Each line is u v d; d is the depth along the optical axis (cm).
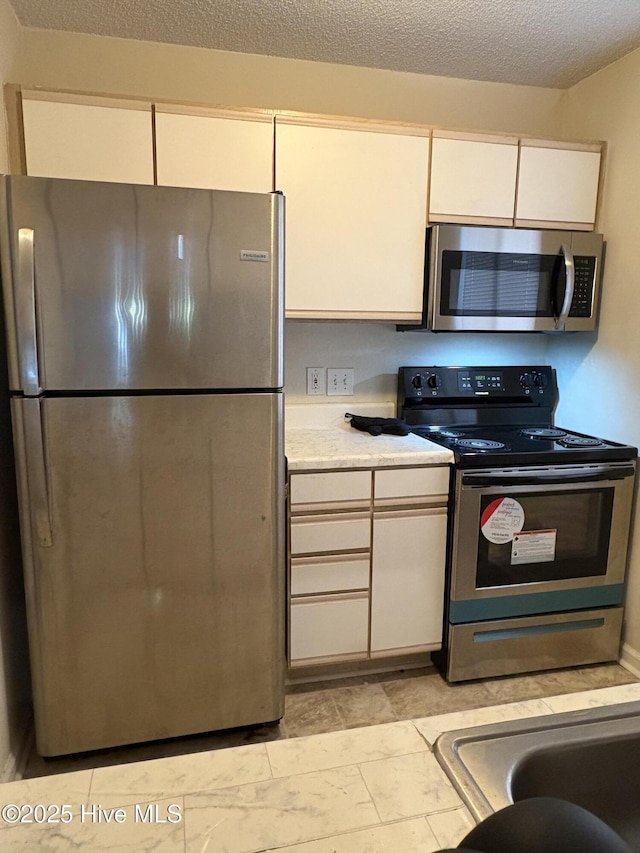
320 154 202
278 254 162
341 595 207
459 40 212
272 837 62
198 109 189
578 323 234
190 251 155
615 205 226
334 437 231
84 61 211
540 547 215
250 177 197
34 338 147
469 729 79
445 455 205
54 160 181
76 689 168
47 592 161
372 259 213
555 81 247
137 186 150
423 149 211
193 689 178
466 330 221
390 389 257
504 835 52
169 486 164
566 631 225
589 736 78
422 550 211
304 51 222
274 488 173
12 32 193
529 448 215
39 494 154
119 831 62
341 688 215
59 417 154
